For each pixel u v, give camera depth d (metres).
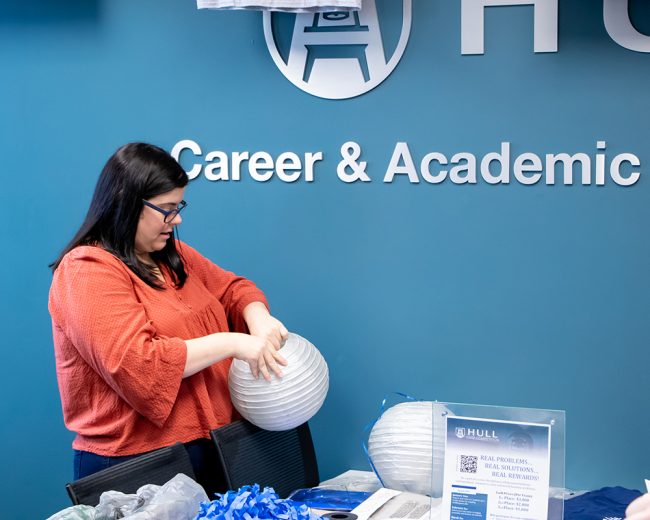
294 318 3.15
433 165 2.99
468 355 3.01
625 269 2.87
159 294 2.41
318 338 3.13
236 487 2.34
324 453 3.16
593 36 2.83
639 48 2.79
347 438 3.13
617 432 2.91
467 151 2.95
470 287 2.99
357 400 3.11
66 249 2.39
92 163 3.24
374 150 3.03
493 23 2.90
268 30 3.06
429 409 2.48
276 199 3.13
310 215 3.10
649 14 2.79
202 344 2.33
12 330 3.35
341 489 2.46
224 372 2.56
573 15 2.83
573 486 2.95
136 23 3.17
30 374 3.34
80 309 2.24
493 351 2.98
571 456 2.95
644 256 2.85
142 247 2.42
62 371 2.37
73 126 3.25
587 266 2.89
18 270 3.33
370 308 3.08
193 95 3.15
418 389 3.06
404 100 2.99
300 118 3.08
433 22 2.94
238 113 3.13
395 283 3.05
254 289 2.78
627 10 2.79
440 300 3.02
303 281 3.13
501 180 2.93
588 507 2.36
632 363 2.88
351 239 3.07
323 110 3.06
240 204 3.16
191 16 3.13
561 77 2.86
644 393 2.88
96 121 3.23
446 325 3.02
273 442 2.54
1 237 3.34
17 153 3.30
